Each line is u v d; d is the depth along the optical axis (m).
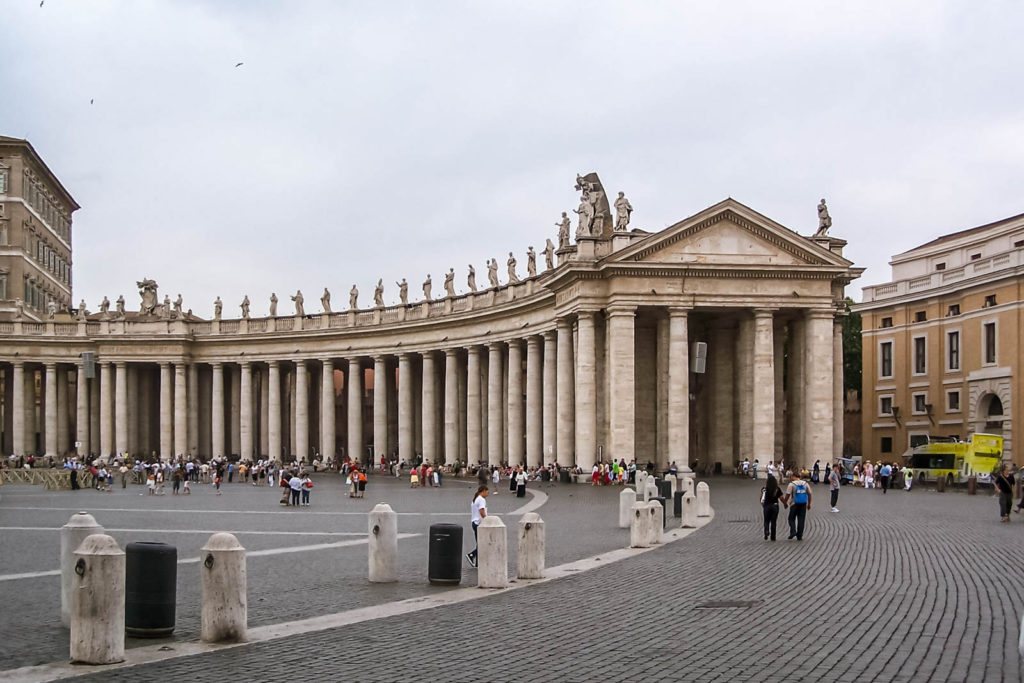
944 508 51.12
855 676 15.15
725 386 89.50
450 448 106.94
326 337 119.19
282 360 122.31
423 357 110.69
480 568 23.94
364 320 117.50
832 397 83.38
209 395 130.38
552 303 90.06
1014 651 16.64
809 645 17.36
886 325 105.25
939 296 98.00
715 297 81.12
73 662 16.27
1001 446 78.38
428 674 15.59
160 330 124.81
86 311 139.38
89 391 129.25
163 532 38.44
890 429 104.25
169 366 125.44
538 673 15.64
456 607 21.36
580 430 82.56
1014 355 87.31
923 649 16.86
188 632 18.83
